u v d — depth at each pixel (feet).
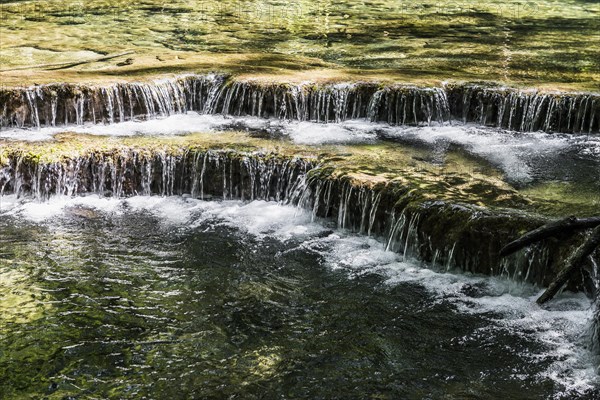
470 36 40.52
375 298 18.51
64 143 25.07
